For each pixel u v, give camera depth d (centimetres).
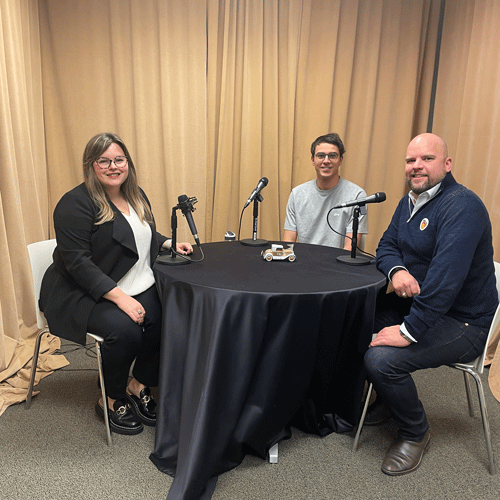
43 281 177
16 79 236
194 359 142
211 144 301
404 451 156
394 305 192
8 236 234
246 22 286
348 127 316
